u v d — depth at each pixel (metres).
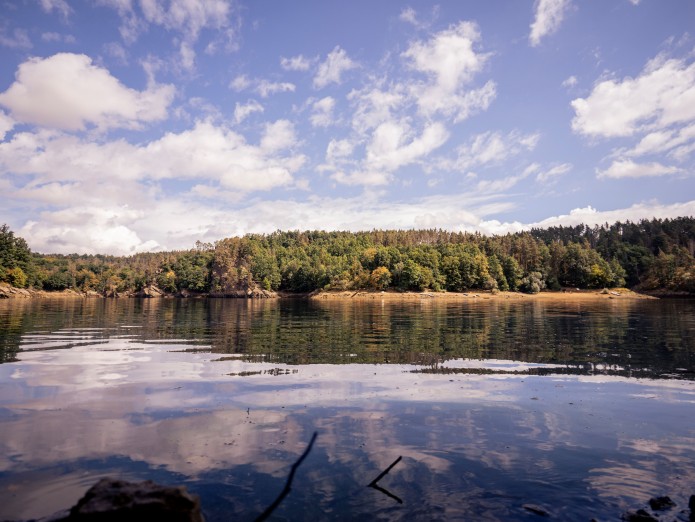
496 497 6.16
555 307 73.75
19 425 9.16
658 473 7.00
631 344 22.75
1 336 26.16
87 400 11.19
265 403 10.93
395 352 19.86
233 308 74.06
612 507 5.92
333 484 6.50
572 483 6.62
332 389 12.45
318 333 29.14
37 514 5.53
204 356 18.64
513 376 14.32
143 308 72.31
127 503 4.59
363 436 8.57
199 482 6.52
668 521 5.45
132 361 17.22
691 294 130.88
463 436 8.60
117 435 8.57
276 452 7.73
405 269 149.88
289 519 5.48
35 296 138.62
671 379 13.86
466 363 16.91
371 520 5.48
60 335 27.23
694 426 9.27
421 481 6.63
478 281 153.88
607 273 155.50
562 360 17.59
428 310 64.69
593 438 8.52
